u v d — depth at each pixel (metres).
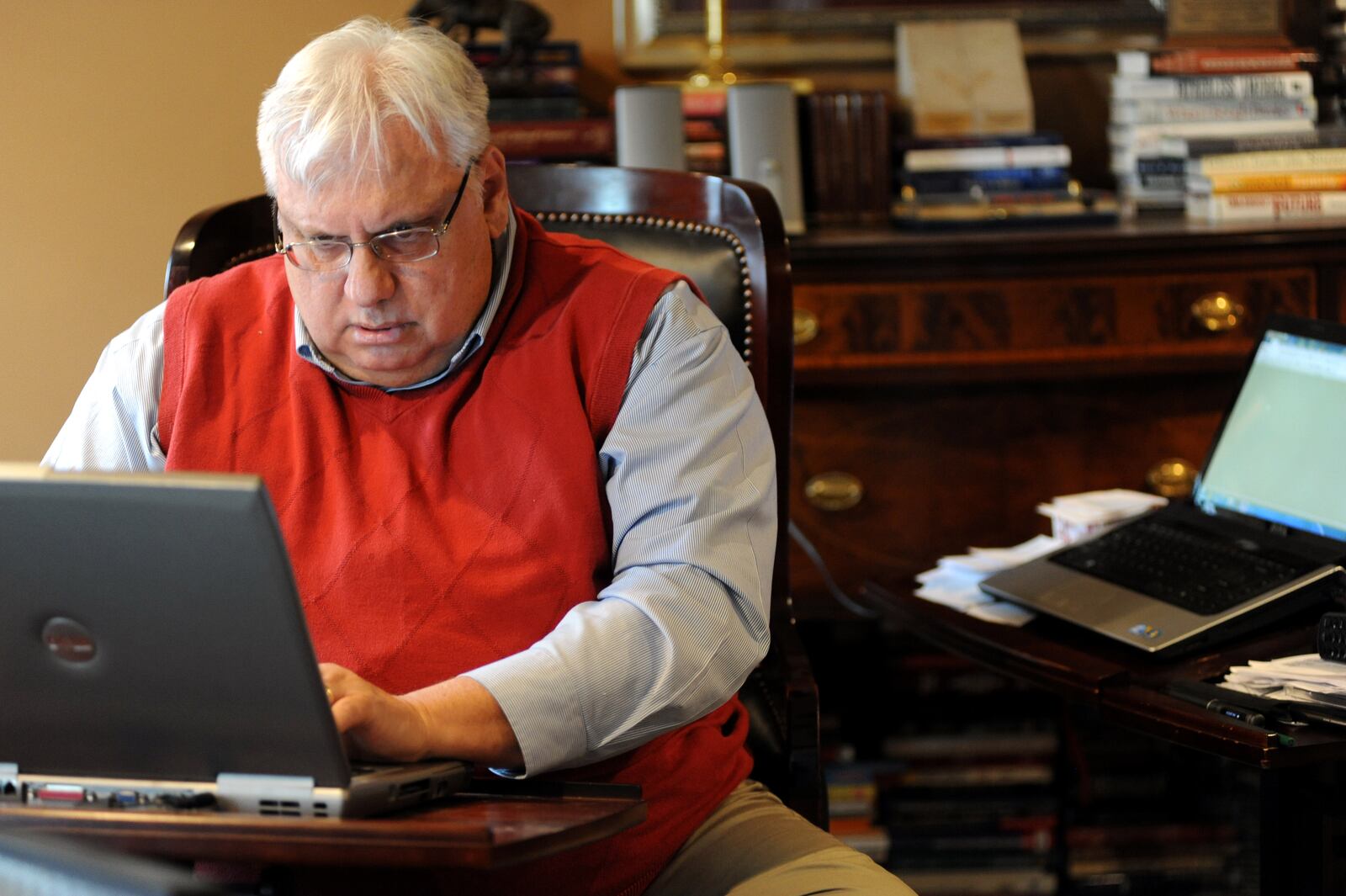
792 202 3.29
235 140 3.39
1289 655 2.05
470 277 1.91
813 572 3.30
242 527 1.19
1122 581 2.29
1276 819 2.07
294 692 1.26
